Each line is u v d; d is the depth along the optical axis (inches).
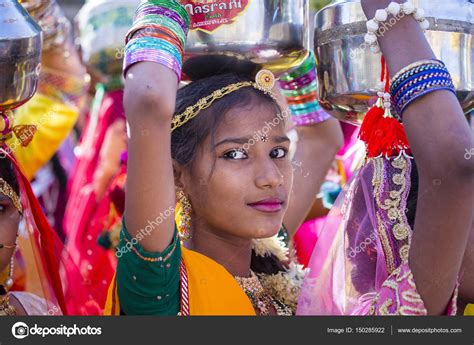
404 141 81.4
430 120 69.4
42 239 88.1
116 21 142.7
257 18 77.4
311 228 140.0
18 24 77.8
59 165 171.8
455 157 67.5
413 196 81.7
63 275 109.2
